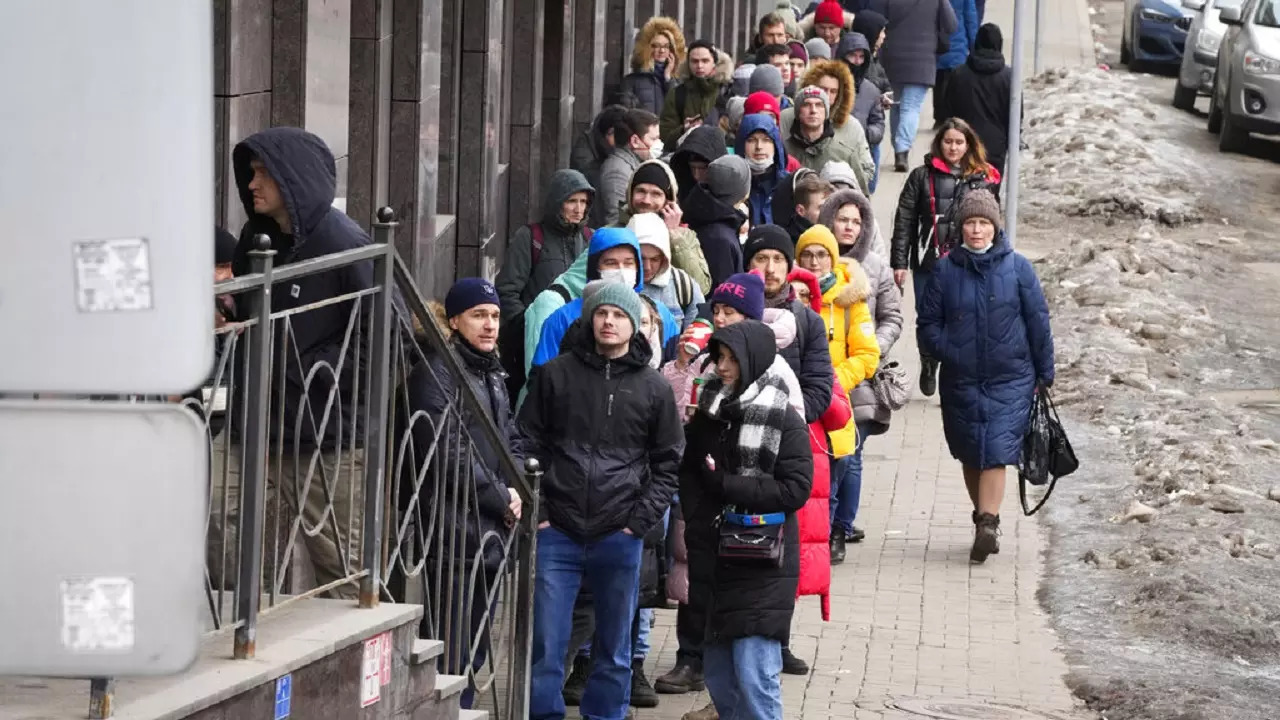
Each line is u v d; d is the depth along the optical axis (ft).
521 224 121.60
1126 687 65.16
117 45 20.16
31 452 20.16
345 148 72.54
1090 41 276.82
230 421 36.76
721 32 202.90
